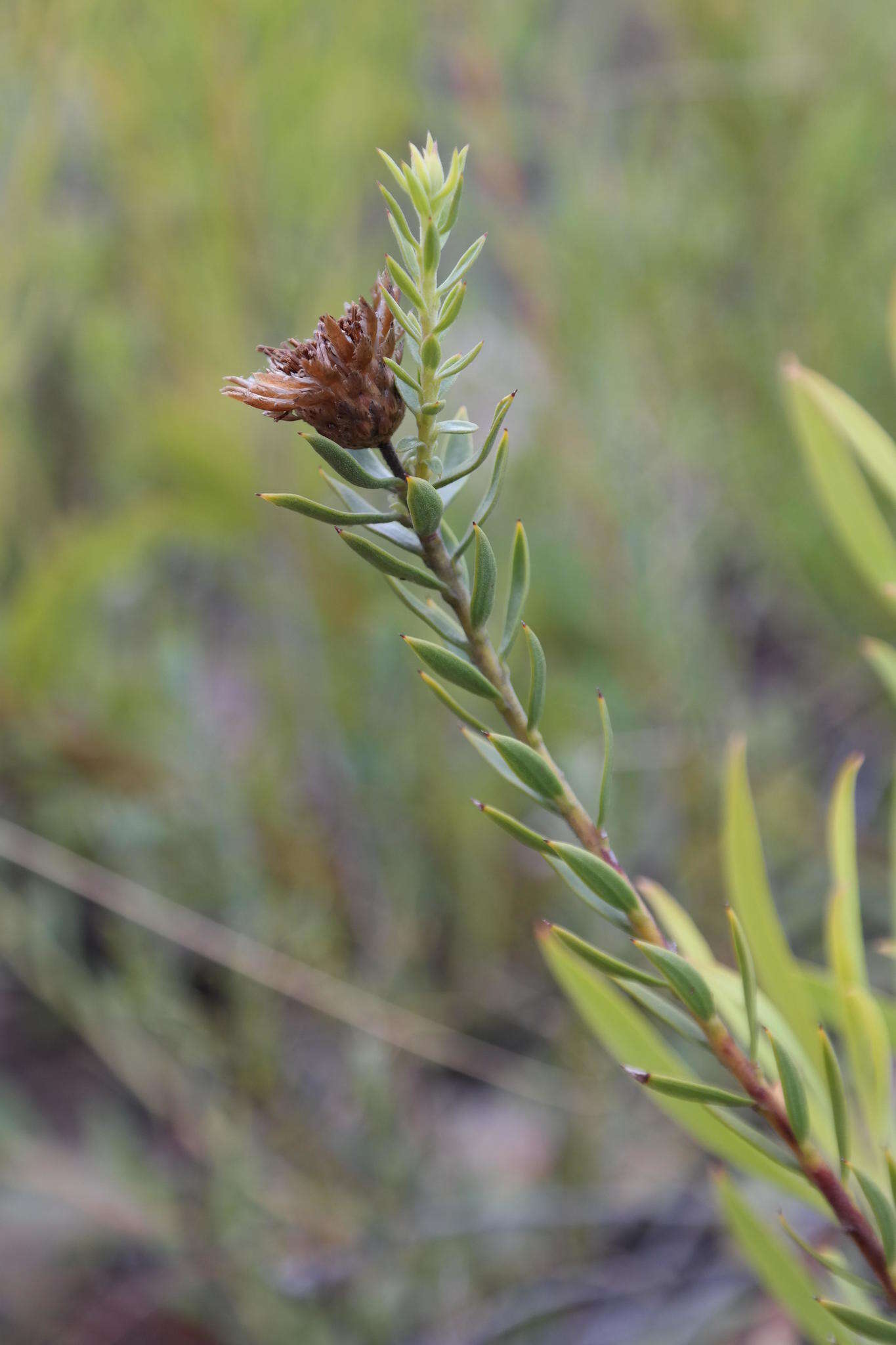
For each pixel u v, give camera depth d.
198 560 1.97
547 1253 1.32
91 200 1.61
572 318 1.62
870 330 1.65
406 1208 1.20
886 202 1.63
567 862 0.50
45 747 1.46
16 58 1.33
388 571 0.50
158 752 1.55
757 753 1.56
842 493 0.62
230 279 1.56
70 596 1.53
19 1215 1.32
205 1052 1.25
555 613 1.74
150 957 1.31
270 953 1.27
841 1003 0.57
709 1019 0.51
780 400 1.63
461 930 1.56
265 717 1.76
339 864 1.60
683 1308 1.22
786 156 1.59
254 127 1.47
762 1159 0.57
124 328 1.71
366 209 1.72
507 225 1.61
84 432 1.80
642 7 1.74
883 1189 0.56
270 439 1.62
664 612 1.53
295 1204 1.21
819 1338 0.59
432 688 0.50
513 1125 1.51
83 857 1.46
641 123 1.66
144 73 1.46
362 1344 1.15
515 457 1.75
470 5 1.57
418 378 0.49
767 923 0.58
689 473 1.68
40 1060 1.65
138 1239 1.25
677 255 1.61
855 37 1.61
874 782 1.72
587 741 1.62
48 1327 1.30
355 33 1.51
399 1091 1.30
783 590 1.84
